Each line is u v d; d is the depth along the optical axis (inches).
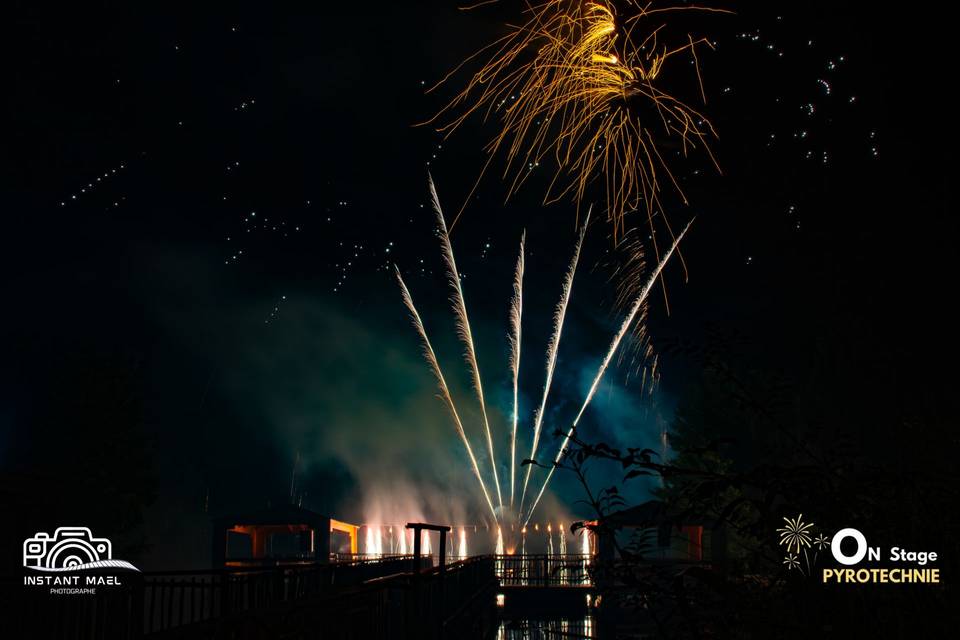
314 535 1373.0
